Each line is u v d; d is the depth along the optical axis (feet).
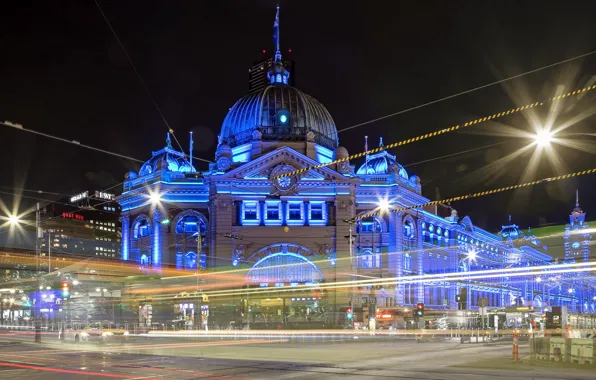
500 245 490.08
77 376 76.59
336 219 296.51
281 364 92.79
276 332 231.09
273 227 293.43
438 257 374.84
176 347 140.26
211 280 284.82
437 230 382.22
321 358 105.50
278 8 351.25
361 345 148.77
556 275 505.66
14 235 386.32
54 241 519.60
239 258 288.30
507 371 82.17
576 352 90.84
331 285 286.46
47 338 182.70
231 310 281.74
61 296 207.41
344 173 303.89
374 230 315.17
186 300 288.92
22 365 92.63
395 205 315.17
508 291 477.36
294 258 294.87
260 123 320.91
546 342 95.09
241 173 293.43
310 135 312.09
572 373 79.51
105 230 604.49
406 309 244.63
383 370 82.94
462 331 205.87
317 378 73.15
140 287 280.51
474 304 420.77
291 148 295.48
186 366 89.66
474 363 93.40
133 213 319.68
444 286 370.53
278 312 287.28
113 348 136.05
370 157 345.51
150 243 305.12
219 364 92.89
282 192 293.43
